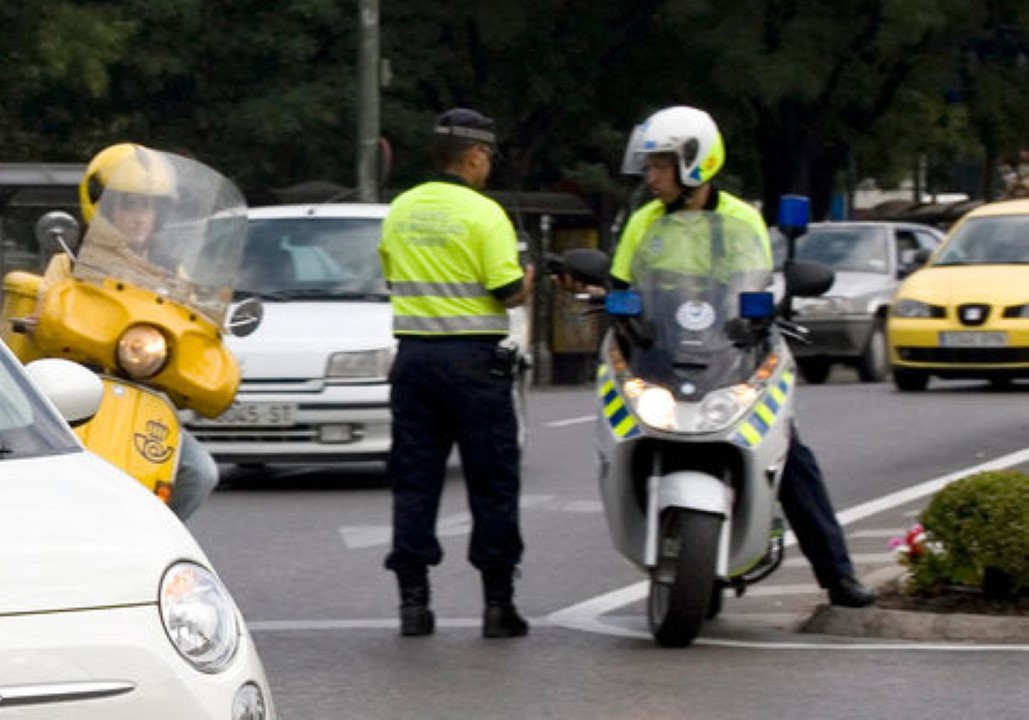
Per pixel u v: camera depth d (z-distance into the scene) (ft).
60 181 207.72
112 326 62.18
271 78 267.59
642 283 70.59
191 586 40.55
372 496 113.80
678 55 289.12
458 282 72.13
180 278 63.36
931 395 169.07
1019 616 72.54
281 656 70.08
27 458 45.27
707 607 70.59
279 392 114.62
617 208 283.79
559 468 124.77
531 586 84.69
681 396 68.59
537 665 68.13
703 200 71.56
